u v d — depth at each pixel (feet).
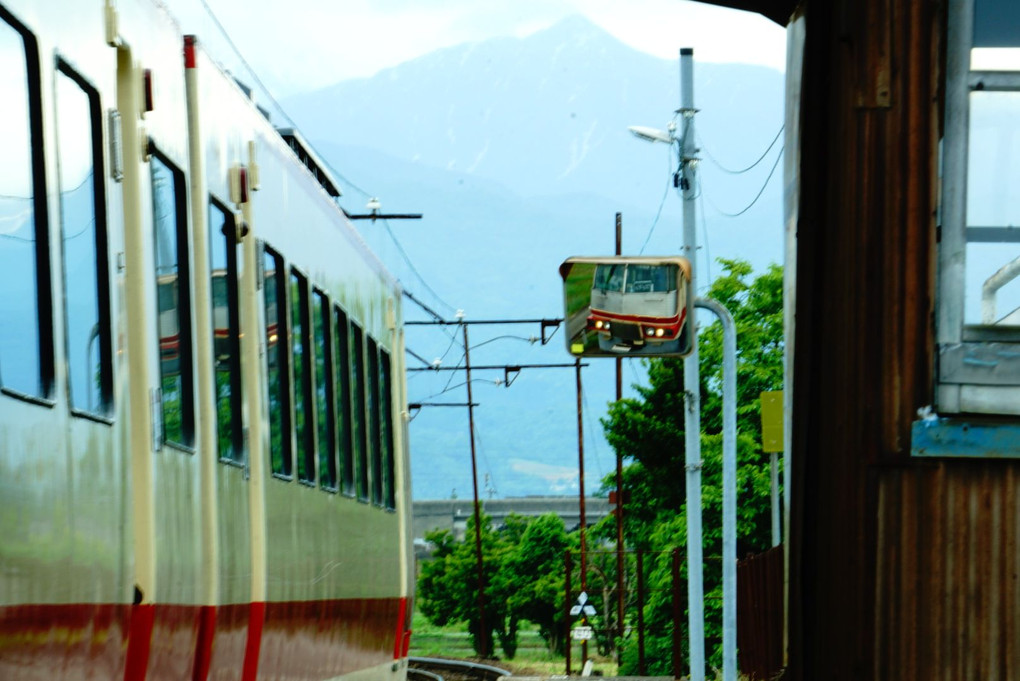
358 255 62.75
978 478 28.60
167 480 30.66
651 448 214.07
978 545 28.53
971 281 28.76
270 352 42.96
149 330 29.73
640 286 31.09
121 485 27.32
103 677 26.09
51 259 23.76
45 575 22.81
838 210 28.99
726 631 67.36
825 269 29.07
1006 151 28.91
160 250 31.40
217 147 37.81
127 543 27.61
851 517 28.81
